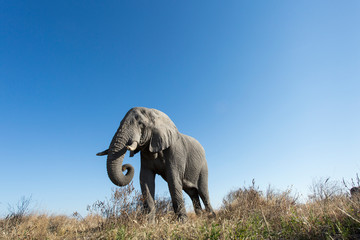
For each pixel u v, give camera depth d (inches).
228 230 166.2
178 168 304.0
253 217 201.8
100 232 214.5
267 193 285.4
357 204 176.7
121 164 279.4
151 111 308.2
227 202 316.2
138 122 291.7
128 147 269.9
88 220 276.5
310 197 235.9
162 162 305.3
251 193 288.7
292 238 149.5
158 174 318.3
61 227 275.4
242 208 259.3
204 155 356.8
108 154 279.9
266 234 161.8
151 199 287.4
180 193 296.7
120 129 287.3
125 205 243.1
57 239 229.5
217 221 226.4
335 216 164.4
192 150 334.6
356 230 146.4
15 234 227.0
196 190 339.9
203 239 162.2
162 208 315.0
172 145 307.3
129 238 182.2
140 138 290.7
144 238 180.2
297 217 171.2
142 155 308.8
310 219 168.4
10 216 303.9
